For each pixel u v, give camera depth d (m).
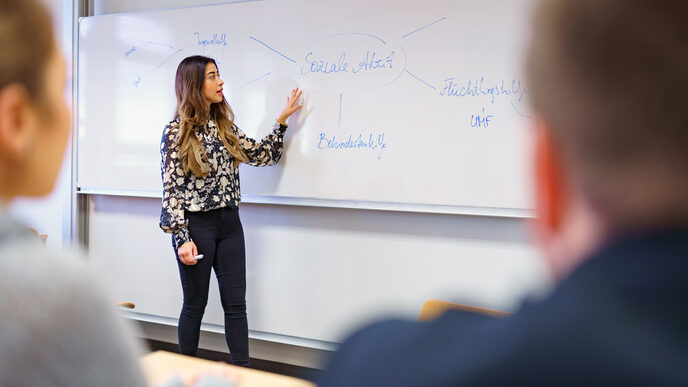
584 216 0.30
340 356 0.35
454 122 2.64
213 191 2.72
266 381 1.24
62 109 0.46
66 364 0.40
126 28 3.32
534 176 0.32
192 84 2.66
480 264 2.69
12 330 0.38
